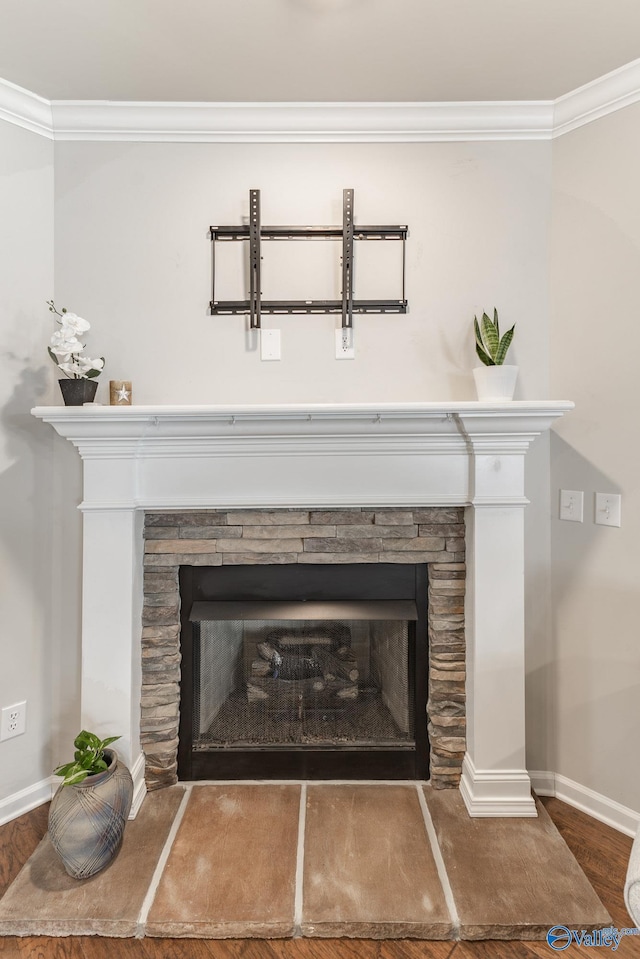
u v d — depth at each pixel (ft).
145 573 6.41
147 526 6.38
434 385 6.57
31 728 6.41
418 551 6.42
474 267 6.52
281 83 6.01
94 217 6.46
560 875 5.19
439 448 6.12
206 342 6.55
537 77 5.94
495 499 6.01
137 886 5.06
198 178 6.48
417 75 5.89
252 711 6.65
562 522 6.47
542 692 6.63
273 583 6.56
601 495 6.14
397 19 5.10
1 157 6.06
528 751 6.64
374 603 6.55
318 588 6.56
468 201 6.50
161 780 6.43
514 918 4.74
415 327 6.56
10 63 5.68
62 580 6.58
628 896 3.75
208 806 6.15
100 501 6.02
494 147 6.48
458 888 5.03
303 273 6.55
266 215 6.50
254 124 6.41
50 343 6.47
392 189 6.51
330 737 6.64
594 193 6.11
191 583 6.56
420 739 6.59
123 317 6.51
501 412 5.64
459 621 6.40
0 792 6.18
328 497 6.17
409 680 6.62
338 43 5.41
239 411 5.57
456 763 6.43
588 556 6.26
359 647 6.68
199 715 6.63
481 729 6.10
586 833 5.93
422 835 5.71
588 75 5.90
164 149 6.46
